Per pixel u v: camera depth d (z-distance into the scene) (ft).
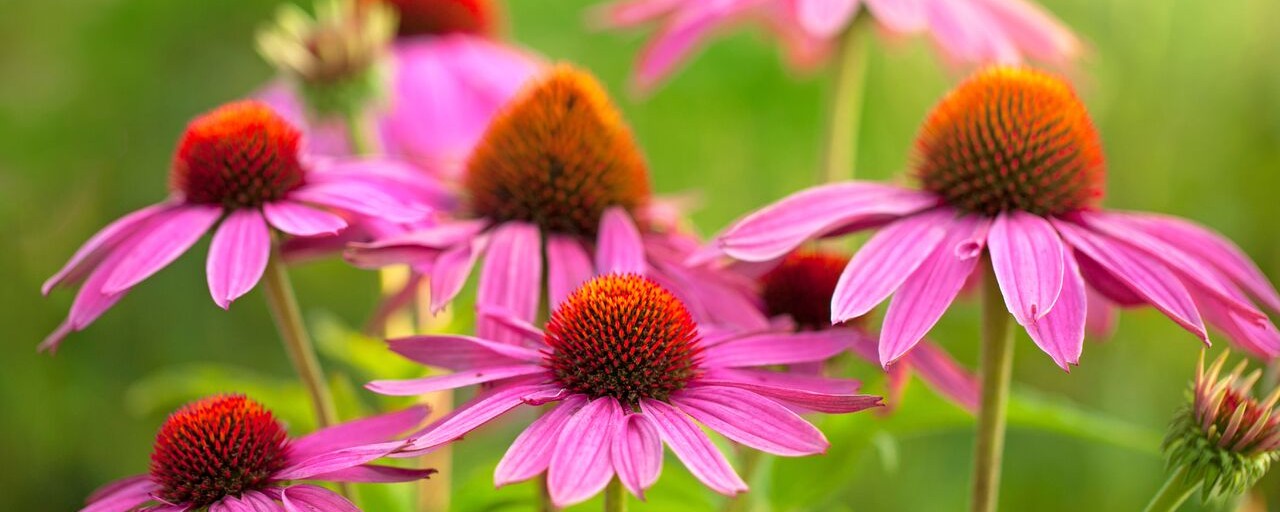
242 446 2.07
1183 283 2.18
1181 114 3.18
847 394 2.03
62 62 3.71
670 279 2.27
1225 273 2.19
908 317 2.10
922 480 3.18
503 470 1.98
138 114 3.80
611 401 2.05
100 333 3.76
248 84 3.89
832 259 2.33
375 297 3.96
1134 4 3.22
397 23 3.06
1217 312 2.19
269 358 3.89
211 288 2.16
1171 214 3.14
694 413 2.05
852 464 2.35
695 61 3.48
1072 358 2.05
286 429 2.13
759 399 2.04
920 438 3.21
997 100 2.21
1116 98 3.20
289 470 2.07
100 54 3.72
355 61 2.66
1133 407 3.00
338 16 2.70
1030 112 2.20
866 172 3.54
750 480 2.28
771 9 2.91
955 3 2.59
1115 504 2.99
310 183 2.31
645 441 2.00
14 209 3.64
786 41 2.97
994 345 2.16
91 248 2.22
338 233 2.29
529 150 2.29
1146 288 2.12
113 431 3.72
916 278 2.13
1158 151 3.17
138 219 2.24
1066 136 2.21
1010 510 3.05
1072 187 2.20
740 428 2.02
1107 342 3.03
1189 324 2.07
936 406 2.35
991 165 2.19
